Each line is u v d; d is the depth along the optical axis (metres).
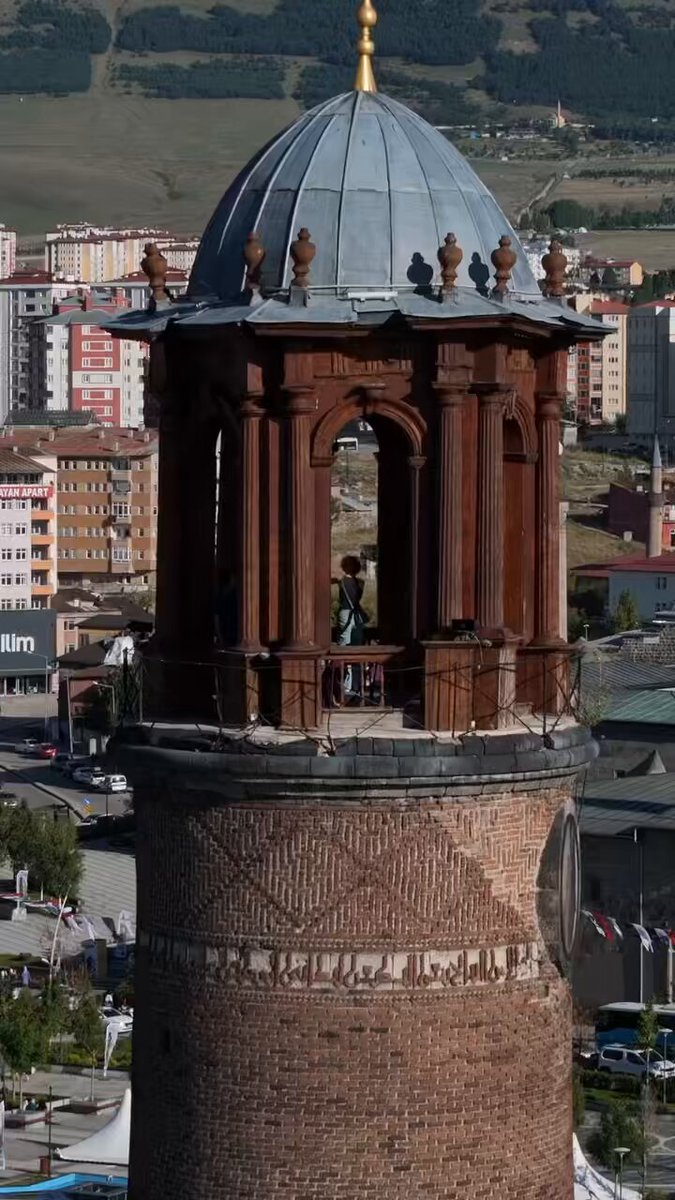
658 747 162.88
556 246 40.09
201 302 39.19
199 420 39.47
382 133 39.12
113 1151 108.81
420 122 39.75
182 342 39.12
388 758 36.69
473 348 37.88
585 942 147.88
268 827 37.28
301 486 37.81
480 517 38.00
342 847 37.12
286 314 37.59
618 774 163.75
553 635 39.47
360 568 41.81
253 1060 37.34
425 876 37.25
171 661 39.47
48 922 187.38
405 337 37.88
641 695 169.00
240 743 37.19
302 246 37.72
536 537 39.44
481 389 37.88
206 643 39.84
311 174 38.88
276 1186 37.25
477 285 38.62
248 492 38.06
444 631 37.88
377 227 38.41
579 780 39.50
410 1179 37.19
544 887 38.09
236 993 37.44
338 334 37.62
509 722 38.28
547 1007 37.97
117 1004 159.25
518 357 39.00
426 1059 37.22
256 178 39.47
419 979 37.22
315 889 37.19
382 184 38.69
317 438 37.97
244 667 37.97
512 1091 37.62
